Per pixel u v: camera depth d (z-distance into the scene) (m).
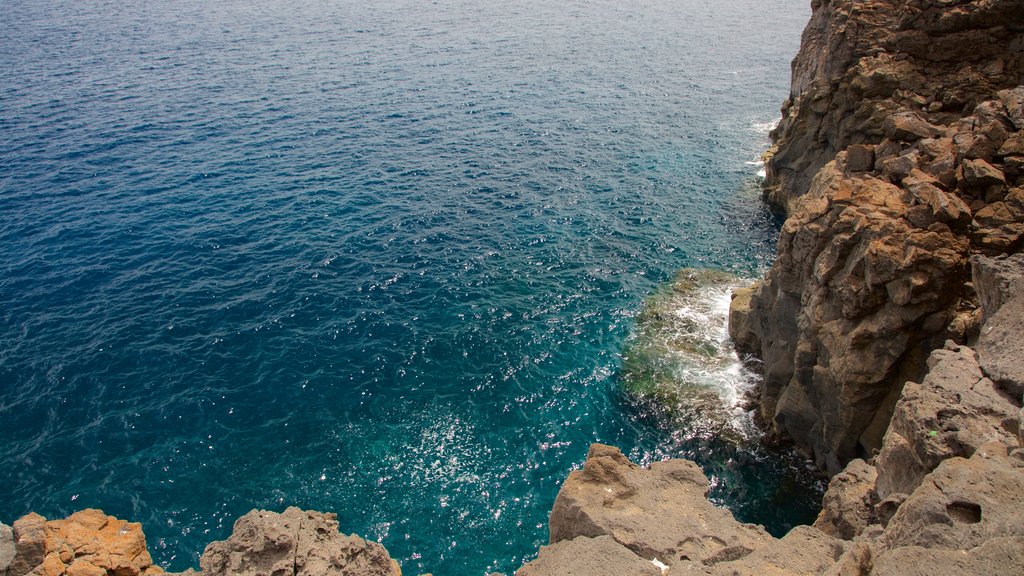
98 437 34.41
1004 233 26.77
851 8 48.25
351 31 120.88
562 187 61.62
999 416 17.48
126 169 63.22
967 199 28.61
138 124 74.12
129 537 18.33
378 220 54.81
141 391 37.34
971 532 12.05
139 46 108.19
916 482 17.59
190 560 28.73
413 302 45.03
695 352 40.47
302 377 38.50
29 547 16.55
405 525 30.45
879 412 28.77
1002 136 29.34
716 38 118.88
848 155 36.53
